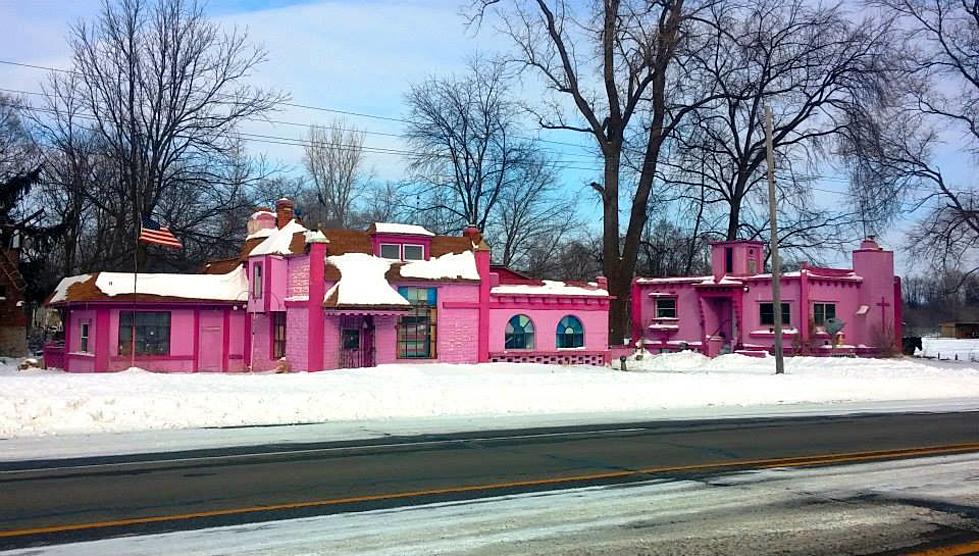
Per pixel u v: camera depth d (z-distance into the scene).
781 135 43.38
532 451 11.48
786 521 7.40
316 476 9.50
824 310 36.53
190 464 10.25
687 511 7.77
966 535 6.95
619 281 38.97
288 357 26.53
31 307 53.28
